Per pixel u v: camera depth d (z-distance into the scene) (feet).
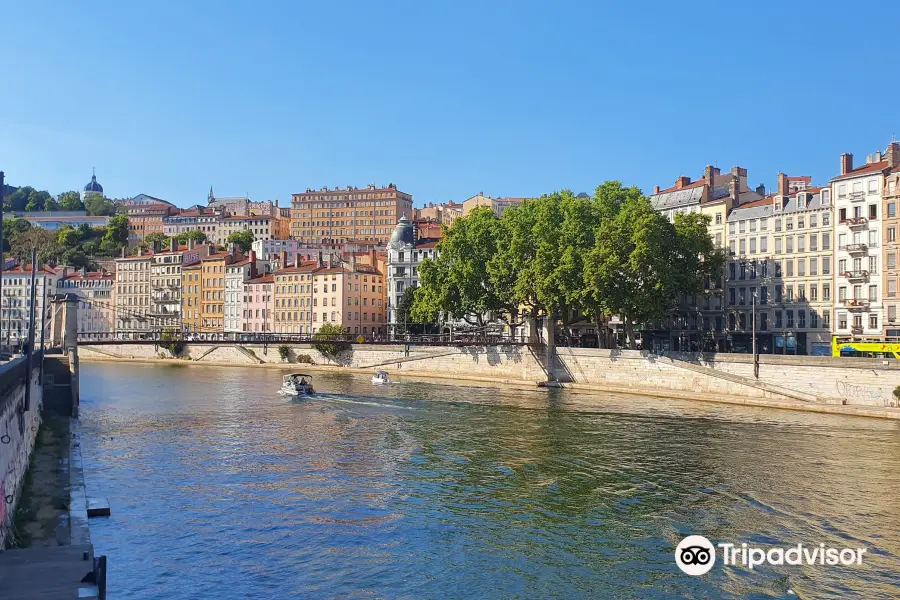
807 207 320.91
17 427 125.18
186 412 244.83
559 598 97.09
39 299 623.77
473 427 211.61
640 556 110.22
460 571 104.94
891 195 288.51
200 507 132.26
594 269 288.30
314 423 220.23
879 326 292.40
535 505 133.90
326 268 539.70
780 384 256.32
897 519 125.49
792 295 325.21
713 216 358.02
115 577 101.65
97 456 172.86
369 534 119.03
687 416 231.50
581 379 324.80
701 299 360.28
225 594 97.19
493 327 433.89
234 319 595.88
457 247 351.87
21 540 106.11
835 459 166.81
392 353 418.51
